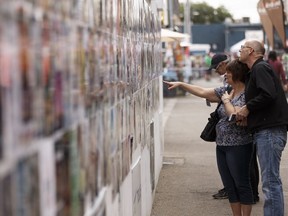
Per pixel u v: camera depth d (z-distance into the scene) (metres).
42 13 1.98
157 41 9.09
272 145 5.42
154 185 7.71
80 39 2.60
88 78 2.79
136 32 5.33
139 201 5.43
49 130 2.07
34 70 1.90
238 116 5.51
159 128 9.26
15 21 1.74
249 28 56.50
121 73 4.10
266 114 5.43
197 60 51.25
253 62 5.69
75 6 2.48
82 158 2.63
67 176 2.34
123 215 4.16
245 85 5.77
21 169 1.79
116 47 3.85
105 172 3.30
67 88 2.33
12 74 1.71
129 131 4.58
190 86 6.42
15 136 1.74
